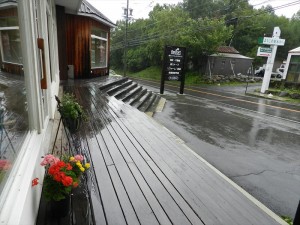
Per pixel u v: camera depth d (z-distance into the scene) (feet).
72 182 6.27
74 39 30.32
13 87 5.38
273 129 24.34
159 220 6.91
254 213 7.99
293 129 24.76
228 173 13.80
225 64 81.20
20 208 4.19
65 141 11.34
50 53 16.44
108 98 22.00
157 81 81.41
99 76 36.96
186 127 23.02
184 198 8.24
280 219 7.86
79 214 6.74
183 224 6.89
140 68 117.50
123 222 6.63
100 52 37.19
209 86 67.10
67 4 24.73
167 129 21.72
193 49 77.66
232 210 7.98
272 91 50.19
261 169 14.66
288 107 37.81
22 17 5.95
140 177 9.21
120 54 133.59
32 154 5.93
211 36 73.46
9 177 4.62
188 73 84.69
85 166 7.13
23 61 6.26
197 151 16.98
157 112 28.63
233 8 107.34
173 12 89.76
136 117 17.46
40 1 9.62
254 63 105.70
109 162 10.03
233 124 25.40
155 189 8.54
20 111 5.92
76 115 12.50
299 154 17.81
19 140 5.72
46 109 12.12
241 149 18.01
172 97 42.14
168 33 87.15
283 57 117.39
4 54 4.94
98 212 6.92
